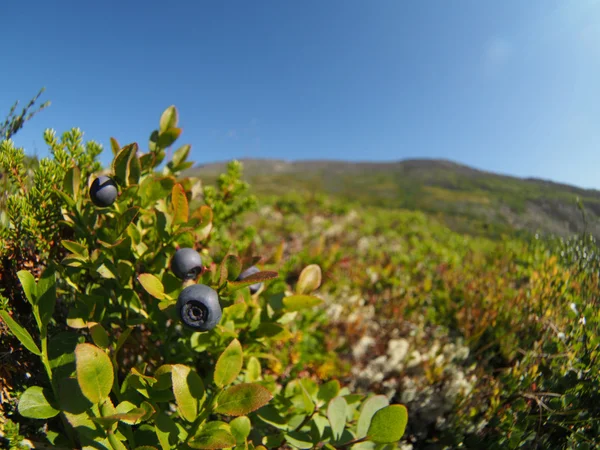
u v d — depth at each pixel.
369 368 0.22
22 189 0.13
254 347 0.15
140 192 0.13
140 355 0.14
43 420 0.11
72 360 0.10
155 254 0.13
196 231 0.13
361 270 0.36
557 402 0.13
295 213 0.73
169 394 0.10
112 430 0.09
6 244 0.11
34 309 0.10
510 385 0.15
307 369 0.23
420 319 0.27
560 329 0.15
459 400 0.17
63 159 0.13
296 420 0.13
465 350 0.21
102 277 0.12
